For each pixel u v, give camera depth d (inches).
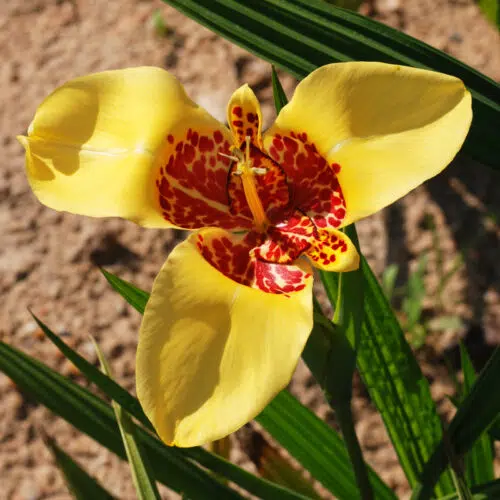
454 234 32.9
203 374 17.6
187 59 37.1
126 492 29.8
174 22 38.3
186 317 17.8
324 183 19.6
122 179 19.1
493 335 31.2
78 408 21.0
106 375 20.1
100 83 19.3
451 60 19.6
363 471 20.4
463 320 31.4
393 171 18.3
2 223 33.9
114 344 31.7
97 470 30.2
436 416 23.0
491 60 36.7
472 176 33.8
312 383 30.6
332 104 18.6
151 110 19.3
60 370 31.4
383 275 32.0
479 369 30.9
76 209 18.8
